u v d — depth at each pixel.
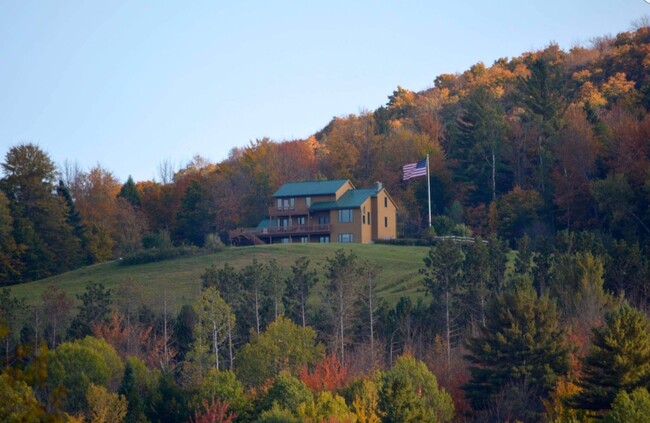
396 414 71.88
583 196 160.00
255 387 92.88
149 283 138.75
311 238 171.25
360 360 94.69
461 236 166.00
